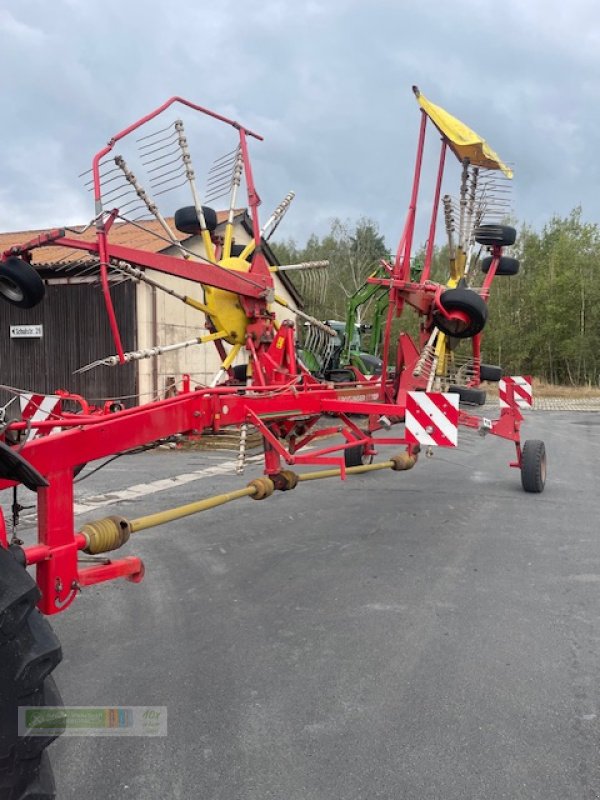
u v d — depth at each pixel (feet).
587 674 12.05
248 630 14.02
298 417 19.61
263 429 16.01
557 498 26.68
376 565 18.24
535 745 9.93
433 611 14.97
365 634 13.78
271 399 17.06
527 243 131.85
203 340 20.70
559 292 120.47
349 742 9.99
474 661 12.55
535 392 106.52
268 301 21.59
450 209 26.27
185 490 27.71
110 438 11.17
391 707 10.96
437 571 17.71
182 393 15.12
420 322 26.48
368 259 145.89
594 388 114.52
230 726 10.41
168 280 47.06
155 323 46.21
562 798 8.76
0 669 6.73
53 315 47.39
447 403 17.76
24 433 9.46
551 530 21.79
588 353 115.96
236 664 12.49
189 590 16.40
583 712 10.82
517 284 128.77
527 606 15.24
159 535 21.09
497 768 9.38
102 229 15.81
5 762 6.87
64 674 12.10
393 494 27.32
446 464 35.01
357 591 16.26
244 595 16.06
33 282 15.87
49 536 9.71
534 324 124.67
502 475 31.91
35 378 48.21
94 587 16.57
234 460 36.06
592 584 16.69
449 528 22.04
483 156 23.30
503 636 13.64
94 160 16.66
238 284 20.54
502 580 16.98
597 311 116.16
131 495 26.66
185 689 11.56
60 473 9.96
